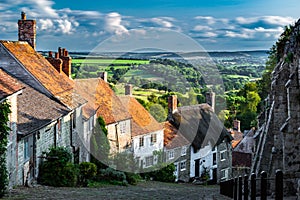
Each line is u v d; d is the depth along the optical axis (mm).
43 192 13125
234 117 52656
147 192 16219
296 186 13688
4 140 11969
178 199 13258
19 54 21125
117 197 12906
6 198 11062
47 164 16672
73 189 15414
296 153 14352
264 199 6762
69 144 21094
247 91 53688
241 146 40156
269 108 19359
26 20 24062
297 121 14367
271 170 16984
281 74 17062
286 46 16469
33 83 20203
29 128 15406
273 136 17828
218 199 13352
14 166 13914
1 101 11820
